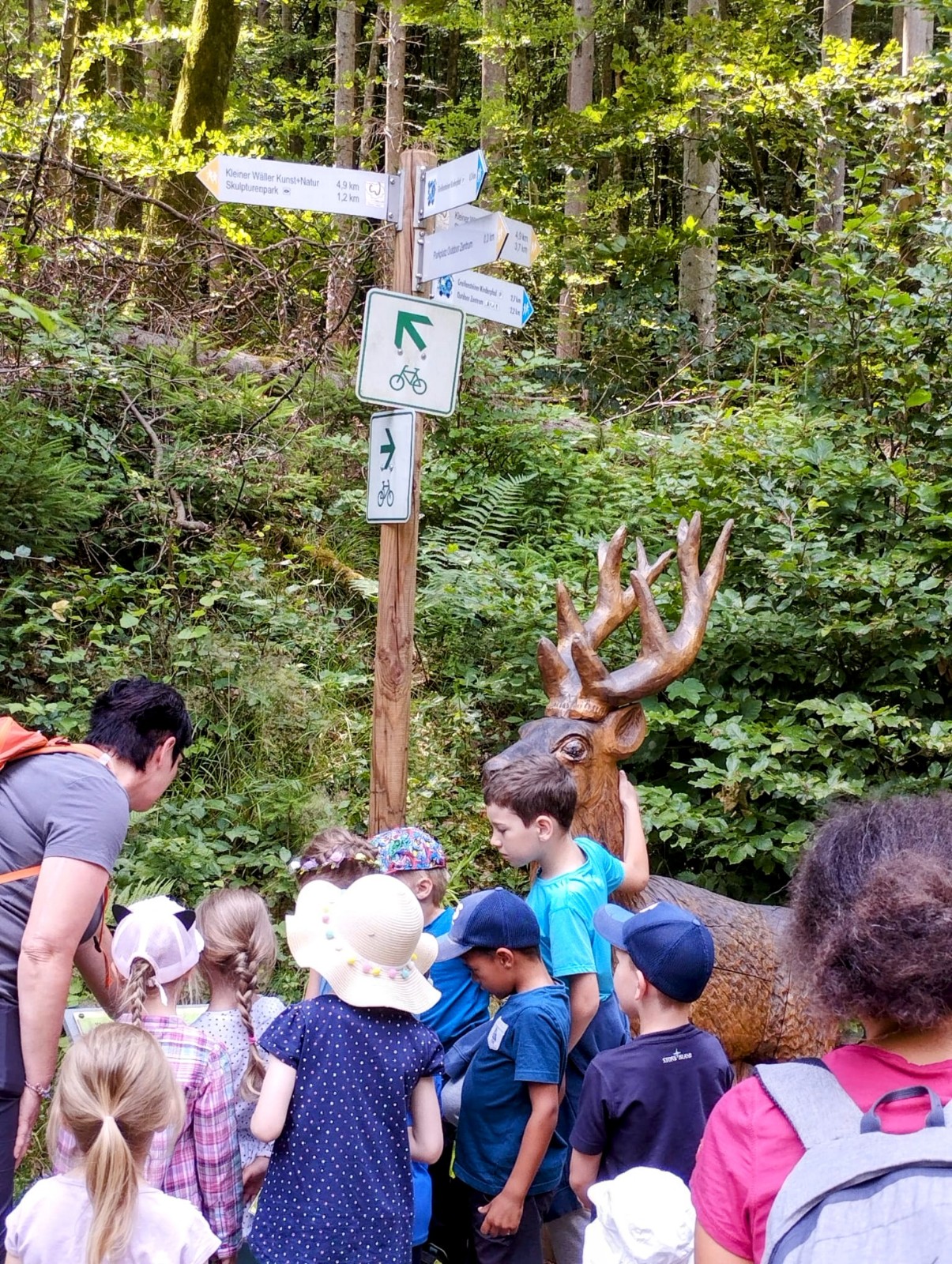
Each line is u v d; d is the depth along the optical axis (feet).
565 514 22.66
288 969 13.89
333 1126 7.53
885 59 28.53
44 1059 7.83
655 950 8.09
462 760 17.71
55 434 20.94
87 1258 6.56
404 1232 7.63
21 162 23.65
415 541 11.31
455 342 11.12
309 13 80.69
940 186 24.80
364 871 9.68
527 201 39.34
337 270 25.72
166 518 20.49
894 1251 3.89
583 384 37.09
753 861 15.42
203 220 26.43
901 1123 4.27
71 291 23.49
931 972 4.37
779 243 44.39
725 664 17.35
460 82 79.41
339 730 17.66
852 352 20.43
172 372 23.21
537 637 18.07
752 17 39.19
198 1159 7.84
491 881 15.85
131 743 8.81
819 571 16.97
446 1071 9.39
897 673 16.99
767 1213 4.39
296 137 61.72
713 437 22.04
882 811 4.98
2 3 38.45
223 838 15.60
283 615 18.84
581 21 43.57
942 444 19.51
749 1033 11.55
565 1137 9.77
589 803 11.50
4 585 18.69
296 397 24.88
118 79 45.03
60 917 7.79
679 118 35.01
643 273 38.04
